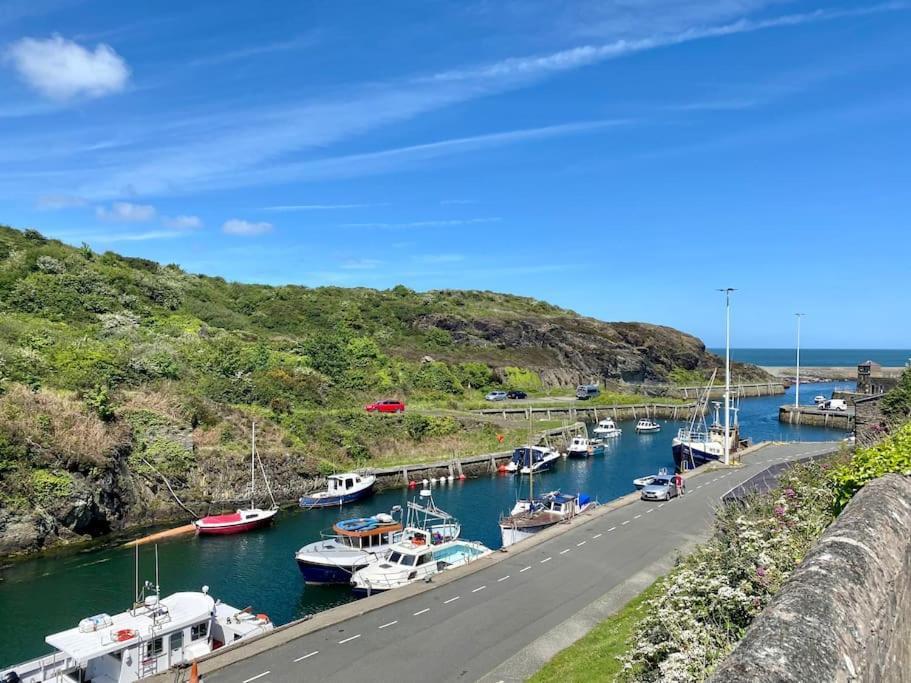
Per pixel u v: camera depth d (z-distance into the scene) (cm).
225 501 4250
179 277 9506
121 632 1898
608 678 1434
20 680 1803
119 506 3816
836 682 435
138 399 4497
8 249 7119
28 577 2975
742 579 1101
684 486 3891
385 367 8131
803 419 8906
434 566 2709
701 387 12756
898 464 988
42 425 3634
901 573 682
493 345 11206
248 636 2017
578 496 3753
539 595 2138
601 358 11881
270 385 5866
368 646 1780
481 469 5572
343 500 4416
